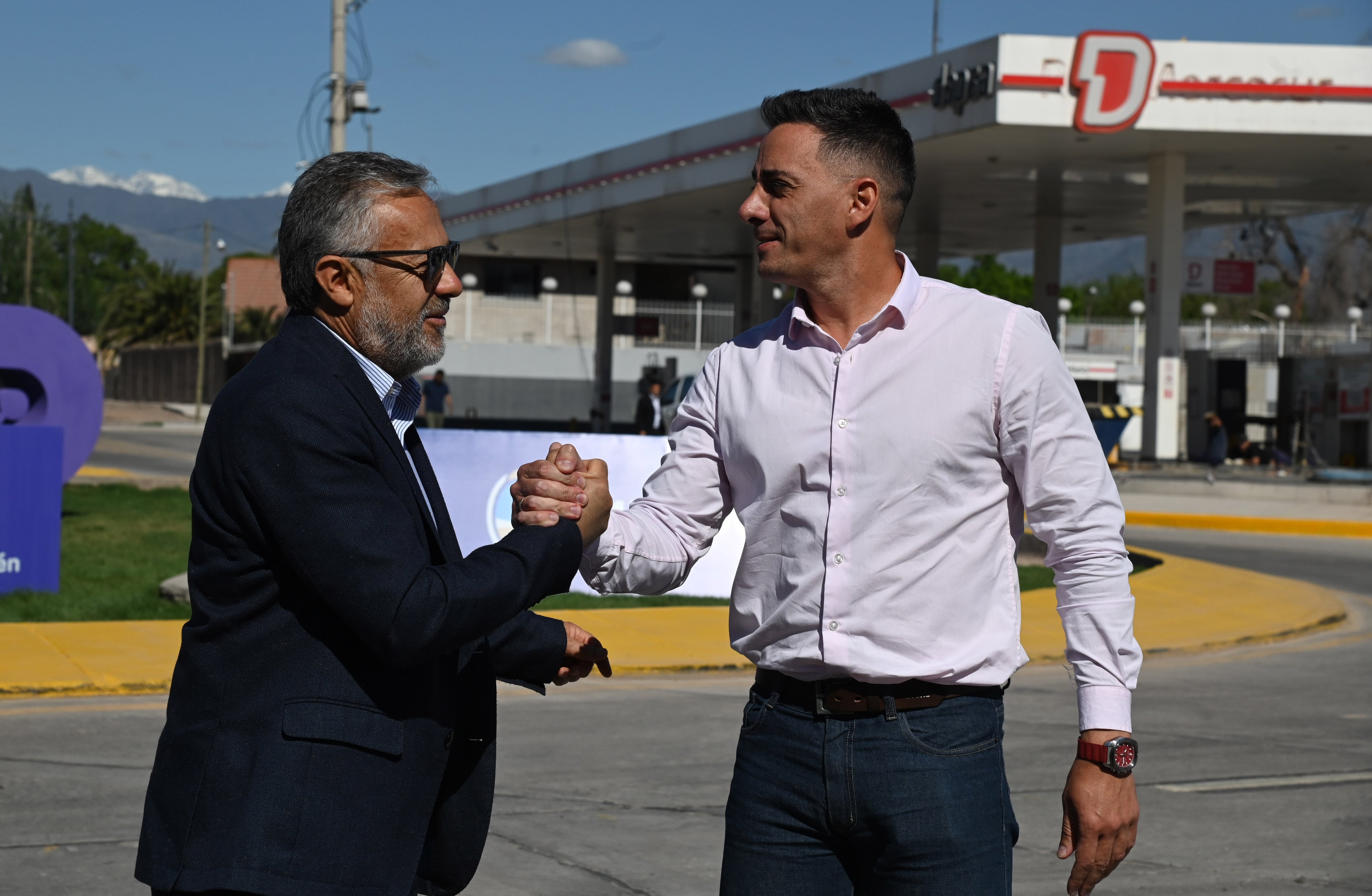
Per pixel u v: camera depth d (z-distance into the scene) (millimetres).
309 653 2273
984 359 2510
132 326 77188
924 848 2459
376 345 2449
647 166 33781
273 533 2242
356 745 2256
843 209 2584
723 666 9172
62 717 7242
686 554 2803
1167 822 5645
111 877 4730
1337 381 31125
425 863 2619
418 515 2414
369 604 2199
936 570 2504
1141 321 51594
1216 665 9711
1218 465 27047
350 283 2416
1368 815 5762
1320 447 31672
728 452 2719
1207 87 24297
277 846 2191
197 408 59531
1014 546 2621
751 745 2641
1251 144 26094
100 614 10180
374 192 2414
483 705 2592
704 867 4973
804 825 2576
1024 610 11484
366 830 2254
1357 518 20797
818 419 2572
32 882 4664
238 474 2256
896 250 2682
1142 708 8078
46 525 11180
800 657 2527
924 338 2545
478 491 11844
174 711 2334
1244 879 4914
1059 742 7047
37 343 15641
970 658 2494
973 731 2508
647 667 9023
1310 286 55906
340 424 2283
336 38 21484
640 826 5473
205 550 2324
